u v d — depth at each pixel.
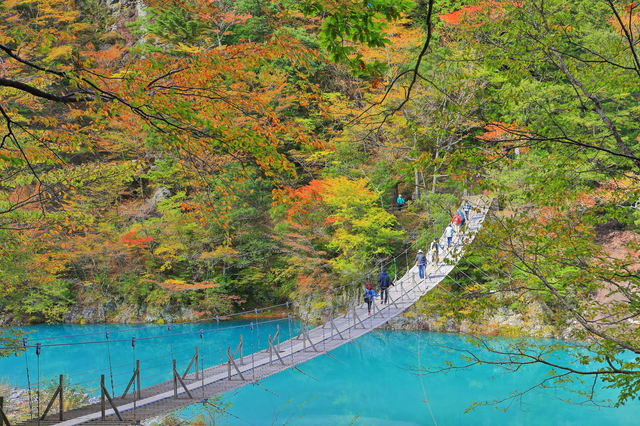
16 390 13.52
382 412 12.75
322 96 5.87
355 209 22.98
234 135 5.16
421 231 24.22
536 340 16.88
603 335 5.61
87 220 11.18
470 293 6.67
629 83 6.91
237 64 5.31
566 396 13.98
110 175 10.54
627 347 5.41
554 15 7.02
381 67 4.00
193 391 9.51
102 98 4.82
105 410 8.16
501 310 18.34
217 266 27.05
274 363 11.77
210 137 5.19
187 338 22.39
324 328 14.86
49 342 21.92
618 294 12.38
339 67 23.52
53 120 5.91
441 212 20.98
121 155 24.58
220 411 12.51
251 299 27.55
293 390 14.95
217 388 9.73
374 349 20.06
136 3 35.78
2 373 16.86
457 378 15.77
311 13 3.82
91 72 4.72
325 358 18.97
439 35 19.55
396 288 18.44
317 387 15.20
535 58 6.98
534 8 7.11
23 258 10.95
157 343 21.81
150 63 4.90
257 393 14.70
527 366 16.61
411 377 16.06
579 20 7.37
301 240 24.17
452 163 5.89
